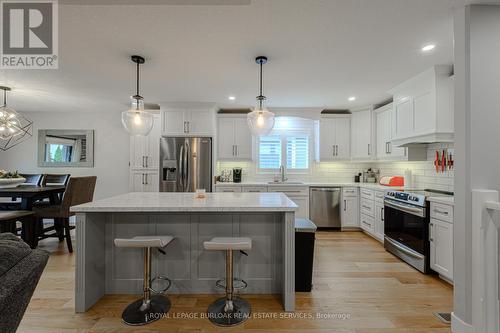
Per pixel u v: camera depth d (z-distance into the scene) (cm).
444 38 218
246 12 182
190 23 196
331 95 393
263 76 310
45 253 125
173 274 239
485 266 165
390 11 180
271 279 241
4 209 388
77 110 509
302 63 270
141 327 187
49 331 182
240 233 240
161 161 448
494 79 172
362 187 445
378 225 388
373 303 221
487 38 172
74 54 248
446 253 251
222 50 241
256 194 289
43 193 362
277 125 529
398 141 355
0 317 97
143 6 175
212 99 423
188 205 212
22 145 520
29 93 385
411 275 276
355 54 249
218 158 488
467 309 173
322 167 527
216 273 241
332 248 364
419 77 303
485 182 172
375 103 441
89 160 525
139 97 261
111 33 210
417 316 202
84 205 211
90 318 198
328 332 182
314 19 190
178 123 456
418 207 286
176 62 268
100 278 229
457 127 180
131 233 238
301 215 460
